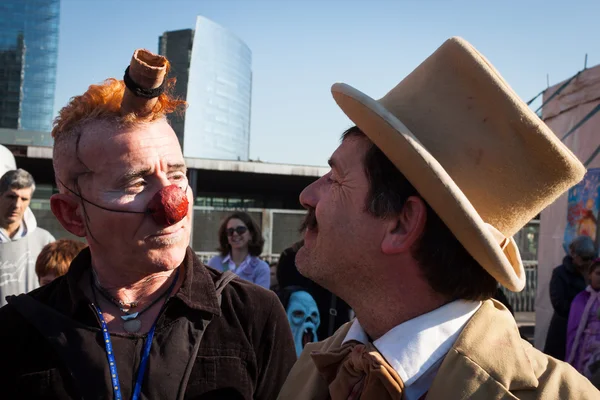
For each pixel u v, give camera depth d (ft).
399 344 3.26
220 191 39.83
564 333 14.43
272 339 4.57
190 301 4.13
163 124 4.05
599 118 15.44
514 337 3.26
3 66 142.20
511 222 3.20
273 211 31.65
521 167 3.01
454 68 3.16
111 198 3.80
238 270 14.33
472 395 2.97
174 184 4.02
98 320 3.95
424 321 3.28
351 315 11.01
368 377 3.14
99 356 3.81
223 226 15.03
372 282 3.45
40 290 4.42
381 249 3.33
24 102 143.02
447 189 2.88
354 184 3.42
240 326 4.36
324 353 3.64
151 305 4.19
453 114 3.14
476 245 2.97
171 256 3.97
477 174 3.07
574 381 3.08
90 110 3.90
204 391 4.04
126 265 3.99
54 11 149.18
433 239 3.24
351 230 3.41
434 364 3.20
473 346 3.15
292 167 31.45
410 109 3.31
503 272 2.97
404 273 3.36
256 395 4.45
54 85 145.07
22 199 11.16
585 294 13.29
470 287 3.28
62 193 4.09
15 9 144.87
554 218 18.08
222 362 4.17
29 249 11.28
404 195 3.27
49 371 3.79
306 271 3.70
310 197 3.72
